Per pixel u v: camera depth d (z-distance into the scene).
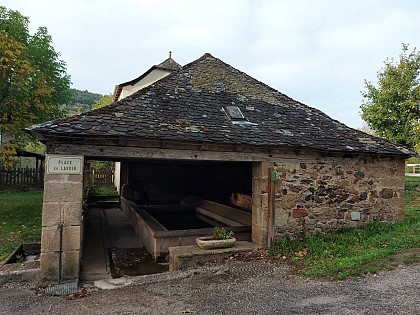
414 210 10.86
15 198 14.08
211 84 8.12
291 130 7.31
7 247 6.78
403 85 16.50
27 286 4.74
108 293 4.48
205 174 13.84
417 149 15.32
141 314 3.75
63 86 12.90
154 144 5.71
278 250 6.39
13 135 10.20
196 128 6.12
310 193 7.14
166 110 6.51
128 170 14.00
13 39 8.94
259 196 6.69
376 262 5.31
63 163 5.06
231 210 9.47
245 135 6.40
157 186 14.26
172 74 8.05
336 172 7.45
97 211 13.32
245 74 9.28
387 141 8.48
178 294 4.37
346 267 5.14
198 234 7.10
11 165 9.34
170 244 6.91
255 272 5.27
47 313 3.82
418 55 16.62
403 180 8.34
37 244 6.93
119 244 8.27
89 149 5.29
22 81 9.09
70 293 4.50
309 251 6.29
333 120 8.80
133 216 10.14
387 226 7.64
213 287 4.61
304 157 7.10
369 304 3.83
